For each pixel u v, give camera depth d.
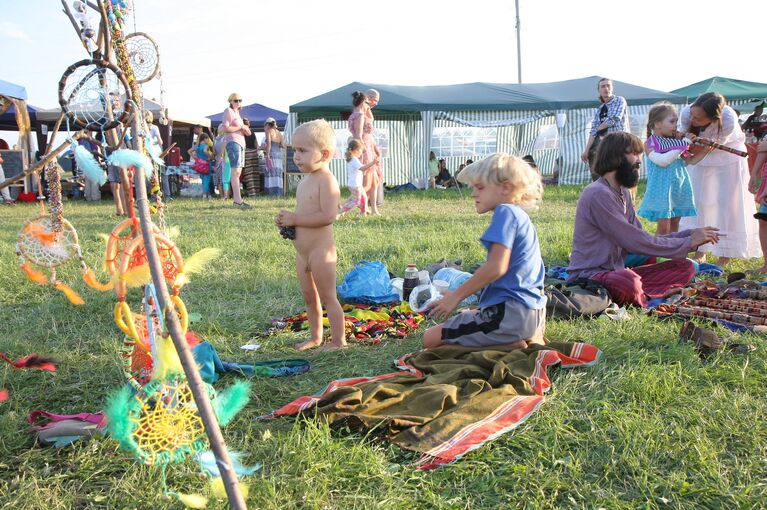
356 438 2.57
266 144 16.00
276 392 3.13
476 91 19.66
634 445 2.46
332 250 3.72
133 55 2.53
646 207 5.91
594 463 2.40
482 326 3.37
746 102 21.48
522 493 2.21
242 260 6.34
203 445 2.05
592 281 4.50
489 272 3.16
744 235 5.84
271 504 2.12
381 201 12.29
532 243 3.32
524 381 2.96
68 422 2.65
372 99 10.38
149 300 2.14
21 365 2.89
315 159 3.60
